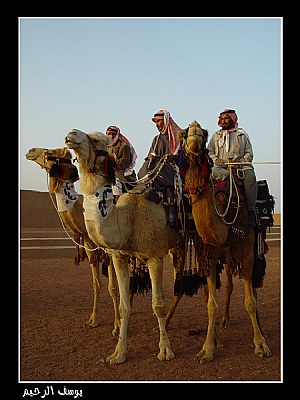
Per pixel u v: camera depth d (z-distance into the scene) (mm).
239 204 6371
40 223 30125
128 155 7336
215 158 7211
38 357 6227
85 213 5855
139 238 6051
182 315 8609
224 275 14586
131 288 6980
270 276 13953
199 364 5906
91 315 7859
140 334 7285
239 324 7902
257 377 5496
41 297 10383
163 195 6352
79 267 15625
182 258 7125
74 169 7402
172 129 7102
